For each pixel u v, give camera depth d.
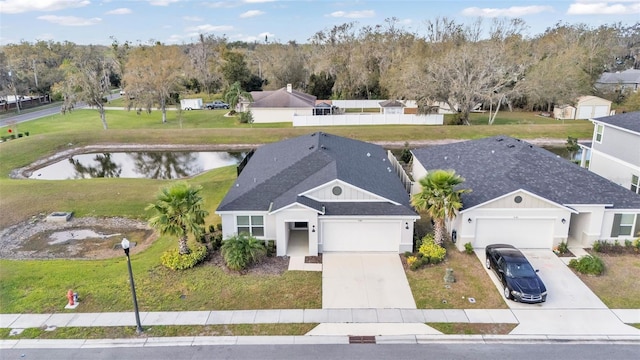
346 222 20.88
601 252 20.97
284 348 14.75
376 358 14.20
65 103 56.38
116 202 29.31
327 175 21.94
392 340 15.11
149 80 61.03
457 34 81.50
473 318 16.25
